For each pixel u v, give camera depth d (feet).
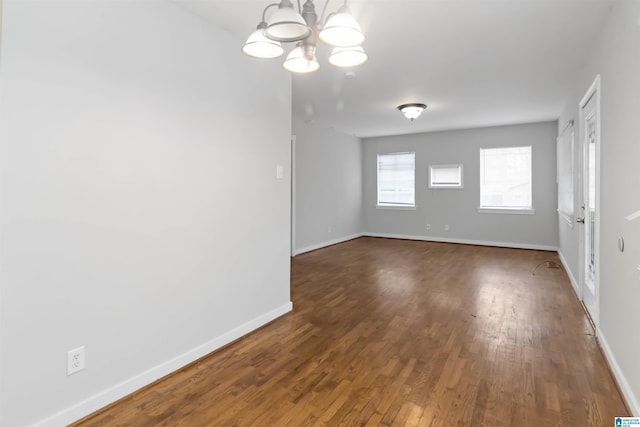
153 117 6.91
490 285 13.67
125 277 6.50
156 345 7.07
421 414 5.92
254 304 9.55
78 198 5.79
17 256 5.12
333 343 8.70
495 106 16.57
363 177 27.37
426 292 12.83
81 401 5.87
